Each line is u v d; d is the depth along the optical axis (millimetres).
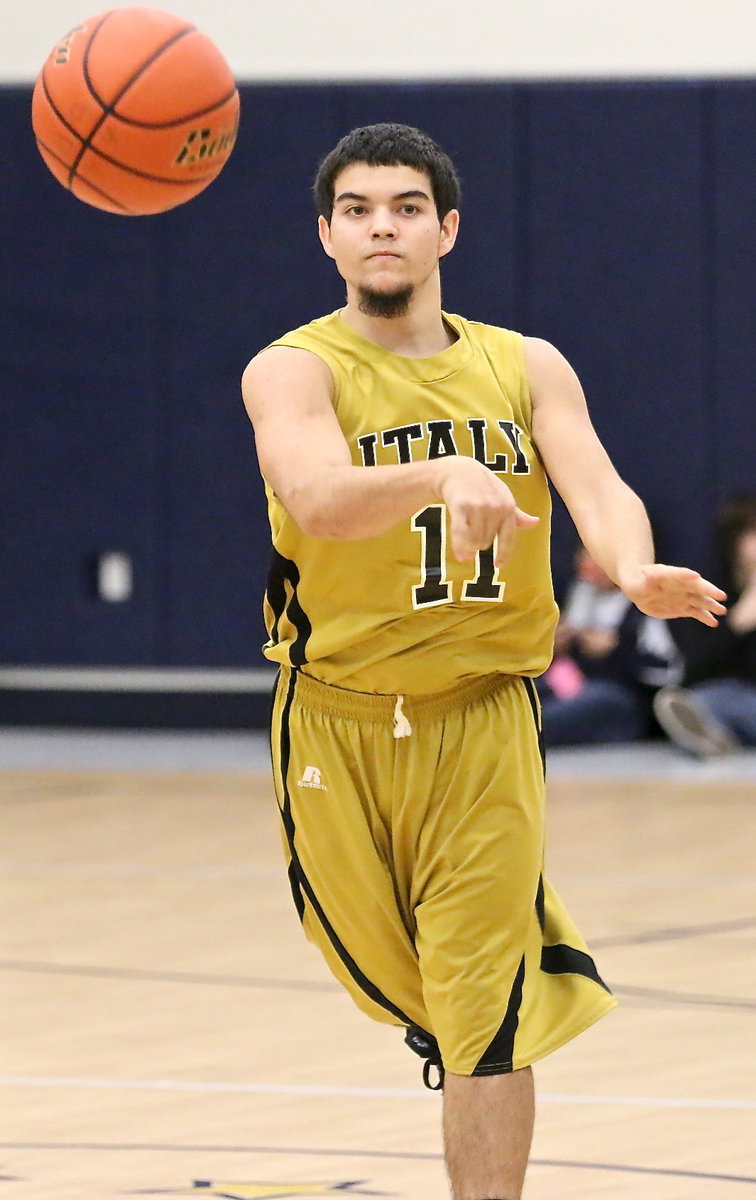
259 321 30906
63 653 31672
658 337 30281
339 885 8008
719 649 27766
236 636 31172
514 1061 7570
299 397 7480
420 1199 9109
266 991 13977
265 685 31141
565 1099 11031
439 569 7641
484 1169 7496
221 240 30906
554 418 7863
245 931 16188
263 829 21875
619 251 30281
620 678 29109
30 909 17234
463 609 7746
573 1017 7793
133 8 9484
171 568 31297
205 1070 11758
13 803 24094
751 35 29891
